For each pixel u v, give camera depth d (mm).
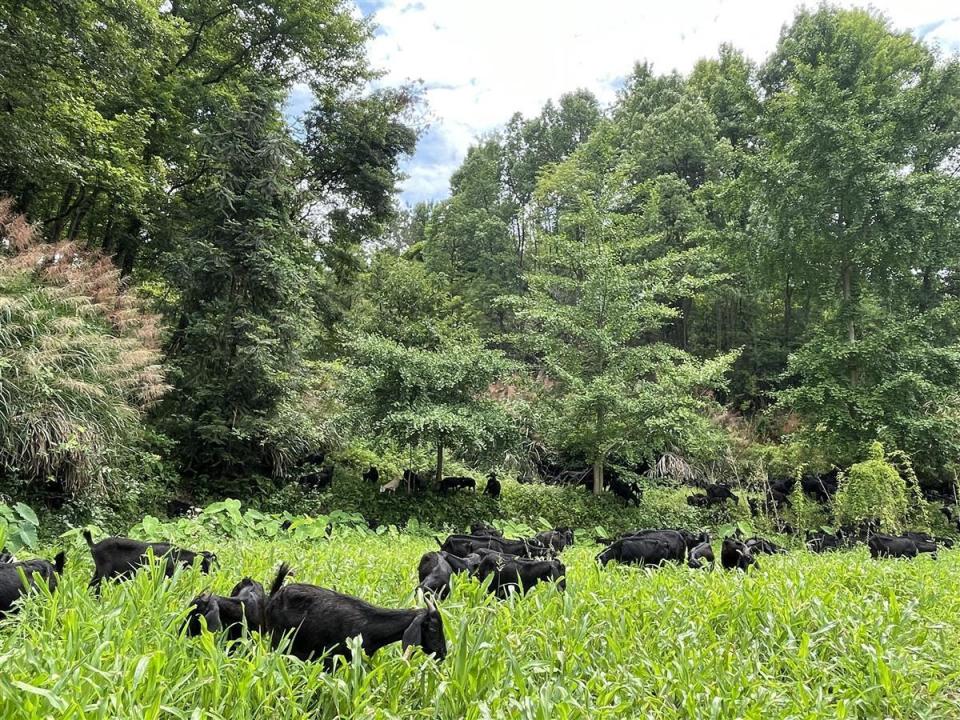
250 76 17516
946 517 15102
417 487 14203
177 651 2943
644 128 29219
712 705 3109
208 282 12398
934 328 18828
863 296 18297
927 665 4062
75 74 11797
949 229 16734
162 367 10180
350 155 21844
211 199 12820
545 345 15992
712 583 5715
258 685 2645
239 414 12164
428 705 2951
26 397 7723
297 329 12828
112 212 14938
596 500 14508
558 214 31906
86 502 8383
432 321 17750
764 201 18812
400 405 12875
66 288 9383
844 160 16594
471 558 5883
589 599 4828
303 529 9227
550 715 2766
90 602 3561
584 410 14547
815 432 16344
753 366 26219
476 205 38562
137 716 2230
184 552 5062
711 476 17625
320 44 20328
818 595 5172
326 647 3303
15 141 10883
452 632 3285
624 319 15641
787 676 3916
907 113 18000
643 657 3775
